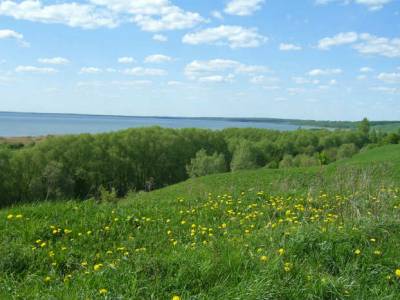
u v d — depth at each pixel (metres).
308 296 4.55
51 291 4.73
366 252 5.71
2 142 84.25
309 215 8.77
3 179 50.81
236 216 9.05
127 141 70.88
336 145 105.81
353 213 8.08
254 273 5.00
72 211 8.81
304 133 107.00
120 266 5.41
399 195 11.81
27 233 7.33
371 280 5.10
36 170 54.06
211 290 4.62
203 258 5.48
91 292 4.52
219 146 87.19
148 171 72.12
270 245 6.04
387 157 35.66
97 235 7.60
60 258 6.28
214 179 30.05
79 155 61.53
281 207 9.40
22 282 5.35
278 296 4.51
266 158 86.94
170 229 8.11
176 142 77.44
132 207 9.80
